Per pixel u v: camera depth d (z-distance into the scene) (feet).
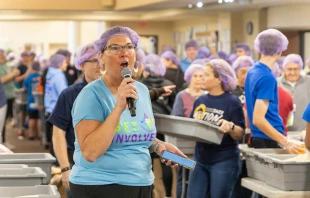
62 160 16.28
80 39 88.69
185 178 23.30
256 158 18.21
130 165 12.13
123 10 51.49
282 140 18.25
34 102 49.16
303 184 16.81
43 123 44.83
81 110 11.94
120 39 12.19
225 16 51.93
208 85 19.72
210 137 18.98
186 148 22.18
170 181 24.67
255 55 47.62
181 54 66.28
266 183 17.78
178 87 31.40
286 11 42.29
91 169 12.10
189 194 19.80
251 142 19.42
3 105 27.94
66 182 16.24
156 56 24.27
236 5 43.21
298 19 40.55
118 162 12.06
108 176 12.04
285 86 25.53
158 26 69.31
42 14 61.16
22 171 15.42
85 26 87.20
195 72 24.11
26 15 61.00
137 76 20.24
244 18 50.65
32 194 13.73
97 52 12.54
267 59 18.86
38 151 43.47
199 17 59.77
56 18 61.52
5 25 92.22
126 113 12.19
